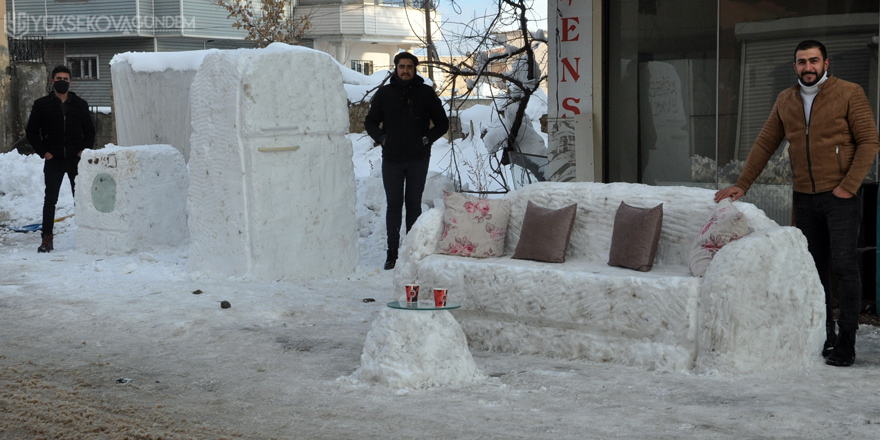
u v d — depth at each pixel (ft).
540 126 50.47
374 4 127.13
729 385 17.84
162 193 38.96
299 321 25.27
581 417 15.79
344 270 33.83
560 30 35.17
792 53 30.25
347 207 33.86
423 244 23.71
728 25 31.58
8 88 84.07
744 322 18.65
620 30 34.35
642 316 19.65
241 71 30.94
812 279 19.45
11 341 22.77
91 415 16.28
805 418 15.40
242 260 31.58
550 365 20.10
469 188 45.73
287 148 31.65
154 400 17.35
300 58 32.07
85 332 23.77
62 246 41.63
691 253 20.40
